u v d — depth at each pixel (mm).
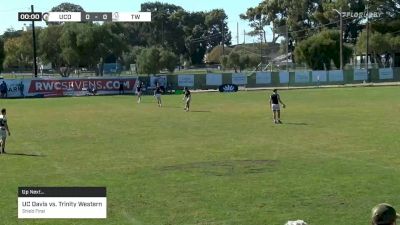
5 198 15875
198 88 80062
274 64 126000
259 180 17891
